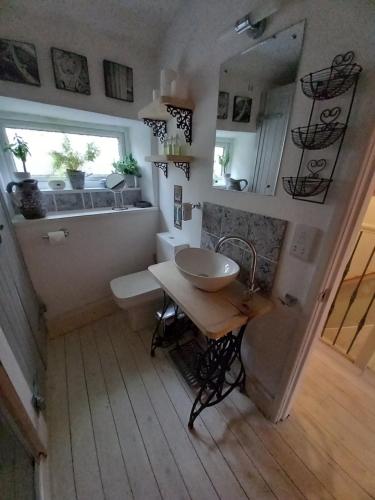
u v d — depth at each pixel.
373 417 1.28
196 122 1.39
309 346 1.03
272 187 0.99
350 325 1.96
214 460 1.05
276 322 1.10
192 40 1.28
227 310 1.01
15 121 1.61
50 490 0.94
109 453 1.07
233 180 1.20
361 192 0.73
